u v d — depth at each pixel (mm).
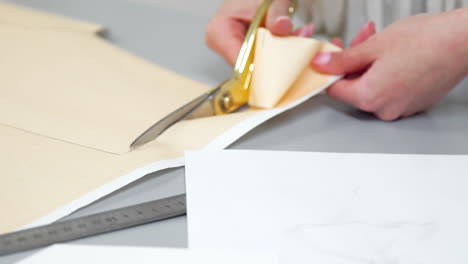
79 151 479
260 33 605
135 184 464
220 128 535
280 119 599
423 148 551
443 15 554
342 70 610
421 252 384
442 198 447
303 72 629
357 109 638
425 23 557
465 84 733
